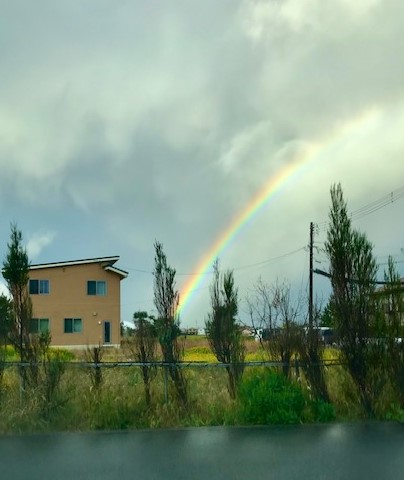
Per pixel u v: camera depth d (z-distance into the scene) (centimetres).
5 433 1121
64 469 834
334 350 1409
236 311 1417
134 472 817
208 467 840
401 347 1354
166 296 1347
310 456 909
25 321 1283
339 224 1414
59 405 1188
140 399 1248
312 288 3547
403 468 830
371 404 1316
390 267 1437
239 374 1332
